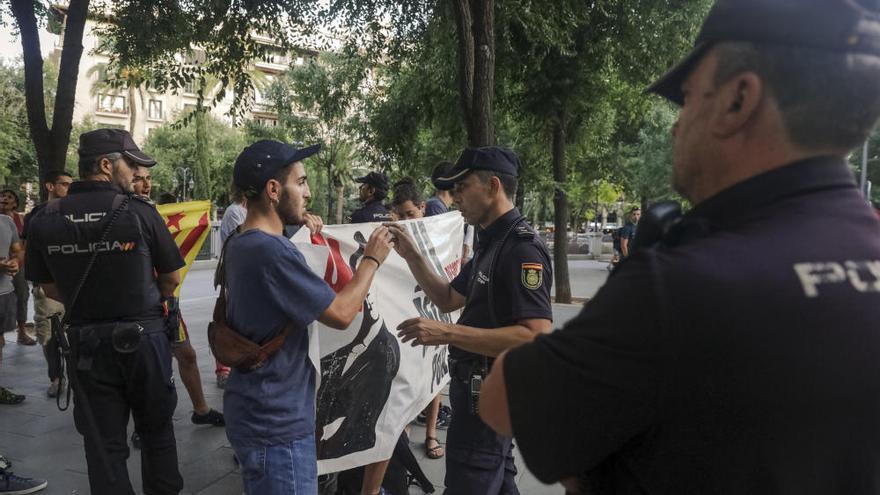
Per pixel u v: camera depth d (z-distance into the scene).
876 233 0.79
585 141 12.08
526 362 0.86
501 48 8.67
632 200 25.67
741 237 0.78
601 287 0.85
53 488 3.45
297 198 2.13
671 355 0.73
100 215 2.54
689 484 0.75
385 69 10.59
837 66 0.75
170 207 4.52
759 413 0.71
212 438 4.24
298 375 2.12
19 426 4.41
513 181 2.32
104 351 2.54
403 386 3.06
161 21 7.57
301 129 23.75
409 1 8.24
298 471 2.05
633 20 9.49
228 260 2.09
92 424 2.51
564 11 8.42
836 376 0.71
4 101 28.69
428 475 3.73
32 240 2.64
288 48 8.71
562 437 0.80
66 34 6.89
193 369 4.39
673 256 0.78
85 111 50.09
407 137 11.04
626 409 0.76
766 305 0.72
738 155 0.83
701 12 9.35
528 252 2.12
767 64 0.78
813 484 0.72
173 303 2.86
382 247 2.29
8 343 7.20
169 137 38.56
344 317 2.08
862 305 0.73
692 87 0.88
